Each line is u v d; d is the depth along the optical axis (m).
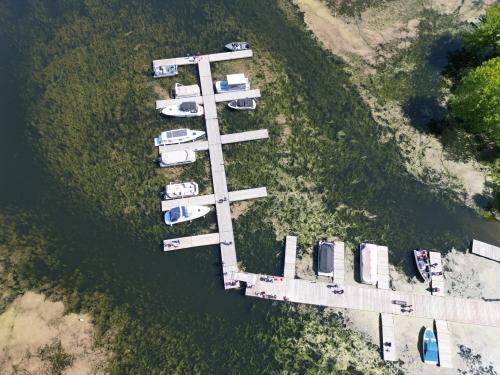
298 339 41.28
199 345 41.44
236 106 51.41
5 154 50.31
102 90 53.78
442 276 43.16
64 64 55.81
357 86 53.88
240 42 56.16
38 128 51.75
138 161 49.44
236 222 46.06
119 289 43.78
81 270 44.59
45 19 59.41
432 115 51.91
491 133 46.94
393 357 40.06
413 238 45.47
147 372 40.34
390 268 43.94
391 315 41.69
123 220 46.72
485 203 47.03
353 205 47.06
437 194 47.53
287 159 49.38
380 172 48.69
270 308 42.50
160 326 42.22
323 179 48.41
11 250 45.41
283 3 59.91
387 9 59.22
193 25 58.28
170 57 55.69
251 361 40.69
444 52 55.88
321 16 58.91
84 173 49.09
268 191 47.66
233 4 59.97
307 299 42.38
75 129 51.56
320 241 45.00
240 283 43.44
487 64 48.44
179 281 43.94
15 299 42.97
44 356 40.69
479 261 44.31
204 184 48.12
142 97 53.06
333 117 51.88
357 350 40.72
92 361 40.66
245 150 49.72
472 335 41.03
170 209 46.38
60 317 42.28
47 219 47.00
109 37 57.59
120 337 41.72
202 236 45.38
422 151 49.72
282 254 44.69
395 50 56.28
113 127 51.47
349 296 42.44
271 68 54.97
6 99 53.72
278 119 51.66
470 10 58.66
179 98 52.28
